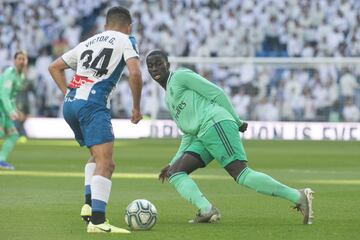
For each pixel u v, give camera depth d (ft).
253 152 250.78
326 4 369.91
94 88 85.97
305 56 365.81
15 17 379.96
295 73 329.93
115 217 99.35
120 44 86.63
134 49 86.84
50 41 376.07
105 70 86.17
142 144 287.28
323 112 327.88
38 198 120.98
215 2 379.96
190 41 375.04
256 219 97.40
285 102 329.31
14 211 104.22
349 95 326.85
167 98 94.58
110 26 88.79
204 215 92.89
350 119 326.03
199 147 94.02
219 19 376.68
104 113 85.87
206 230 87.10
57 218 97.14
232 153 91.50
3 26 377.09
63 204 112.78
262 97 331.16
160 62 93.61
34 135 334.44
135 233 84.43
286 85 329.31
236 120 93.09
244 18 373.20
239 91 333.21
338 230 87.30
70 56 89.25
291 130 321.93
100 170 84.99
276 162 210.79
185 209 107.96
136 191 133.90
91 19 382.63
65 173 171.01
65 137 333.21
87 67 86.53
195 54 373.81
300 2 371.76
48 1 384.06
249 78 332.60
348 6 368.68
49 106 348.59
